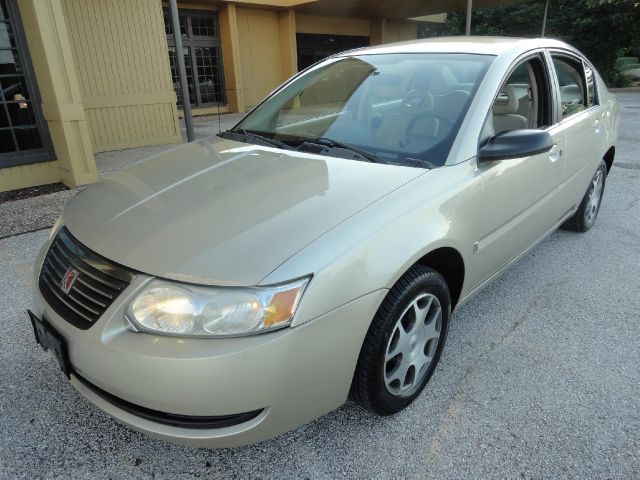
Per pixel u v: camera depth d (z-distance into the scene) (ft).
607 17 75.87
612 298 10.40
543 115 10.02
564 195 10.91
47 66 17.38
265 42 51.72
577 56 11.66
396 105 8.63
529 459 6.36
